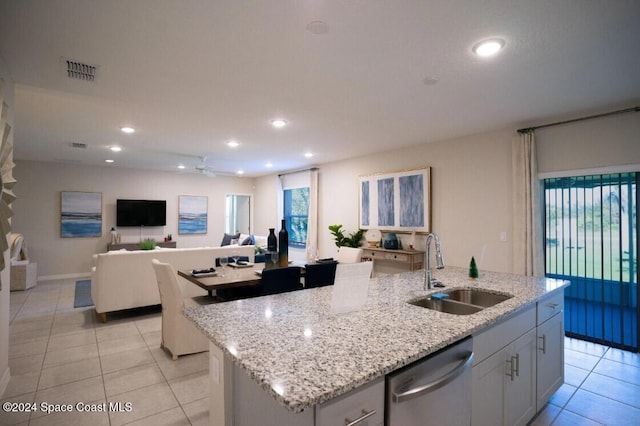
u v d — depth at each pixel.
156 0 1.67
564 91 2.88
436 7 1.74
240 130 4.23
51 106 3.28
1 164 2.08
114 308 4.00
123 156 6.12
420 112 3.47
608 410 2.31
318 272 3.16
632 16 1.81
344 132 4.30
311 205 7.02
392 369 1.08
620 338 3.34
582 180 3.56
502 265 4.08
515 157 3.92
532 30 1.95
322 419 0.91
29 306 4.72
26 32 1.95
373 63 2.38
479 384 1.54
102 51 2.19
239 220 9.44
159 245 7.61
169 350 3.09
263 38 2.04
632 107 3.16
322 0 1.68
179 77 2.60
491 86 2.78
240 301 1.88
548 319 2.26
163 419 2.13
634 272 3.25
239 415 1.29
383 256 5.18
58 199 6.94
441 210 4.75
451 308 2.03
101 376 2.68
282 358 1.12
